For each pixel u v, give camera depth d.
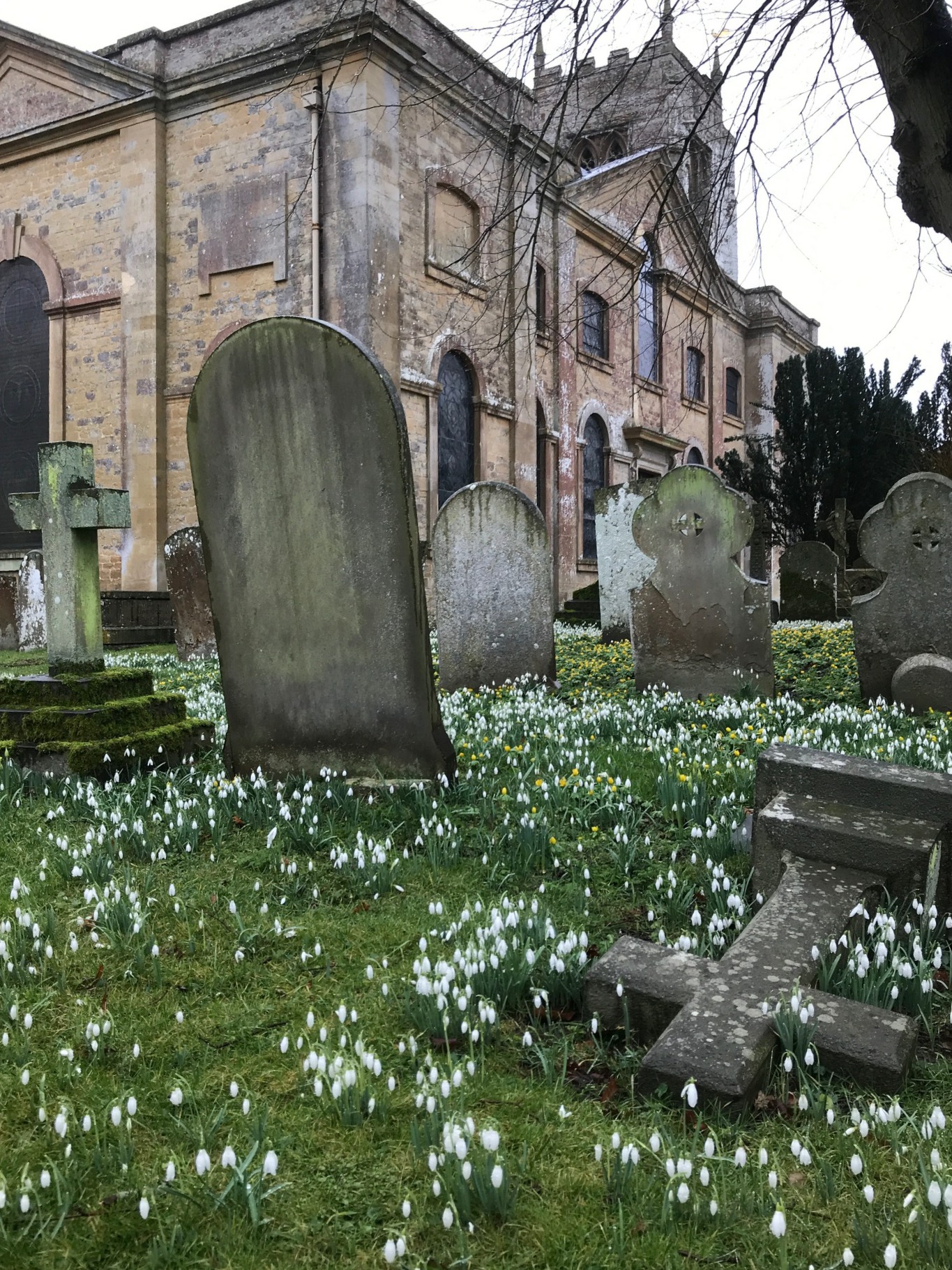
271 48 19.05
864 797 3.53
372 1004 2.92
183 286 20.91
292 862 4.11
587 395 28.12
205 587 13.05
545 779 5.34
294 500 5.18
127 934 3.38
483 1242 1.92
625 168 25.20
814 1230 1.95
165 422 21.22
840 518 19.44
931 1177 2.03
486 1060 2.64
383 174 19.00
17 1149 2.17
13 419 23.58
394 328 19.45
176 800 4.84
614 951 2.93
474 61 7.34
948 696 7.42
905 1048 2.46
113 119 21.17
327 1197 2.04
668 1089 2.39
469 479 23.05
